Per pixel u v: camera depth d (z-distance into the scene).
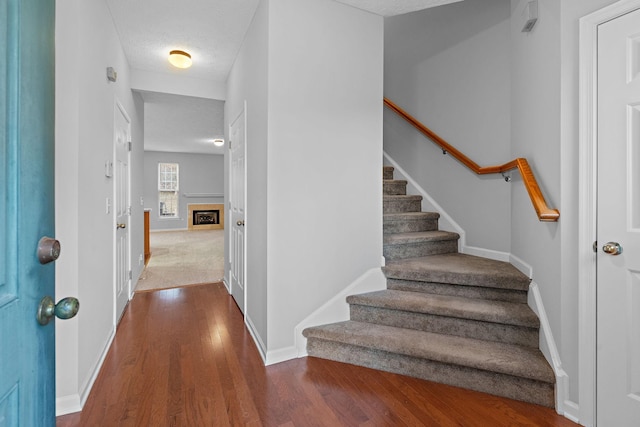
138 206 3.95
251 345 2.37
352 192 2.40
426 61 3.47
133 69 3.52
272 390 1.81
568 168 1.63
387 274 2.53
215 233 9.50
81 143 1.74
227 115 3.85
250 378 1.93
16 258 0.61
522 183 2.29
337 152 2.33
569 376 1.60
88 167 1.87
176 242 7.59
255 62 2.44
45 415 0.71
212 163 10.55
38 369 0.68
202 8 2.43
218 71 3.64
